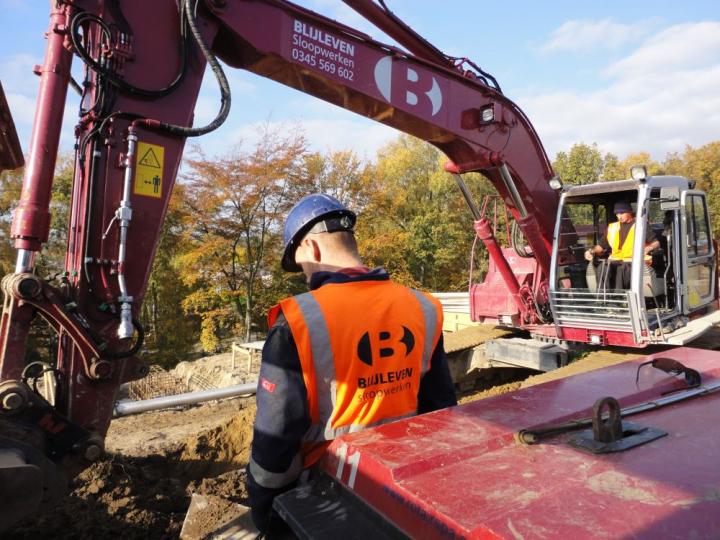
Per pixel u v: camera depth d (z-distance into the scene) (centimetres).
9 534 303
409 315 177
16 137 288
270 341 159
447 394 191
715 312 727
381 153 3912
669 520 89
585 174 3541
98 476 380
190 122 355
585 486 104
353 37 496
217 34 429
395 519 112
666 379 182
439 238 3036
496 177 696
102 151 320
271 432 153
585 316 668
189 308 2589
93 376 293
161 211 334
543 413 151
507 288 803
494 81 643
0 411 256
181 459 609
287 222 194
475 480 111
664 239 710
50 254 2353
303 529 123
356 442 135
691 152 4281
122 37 330
